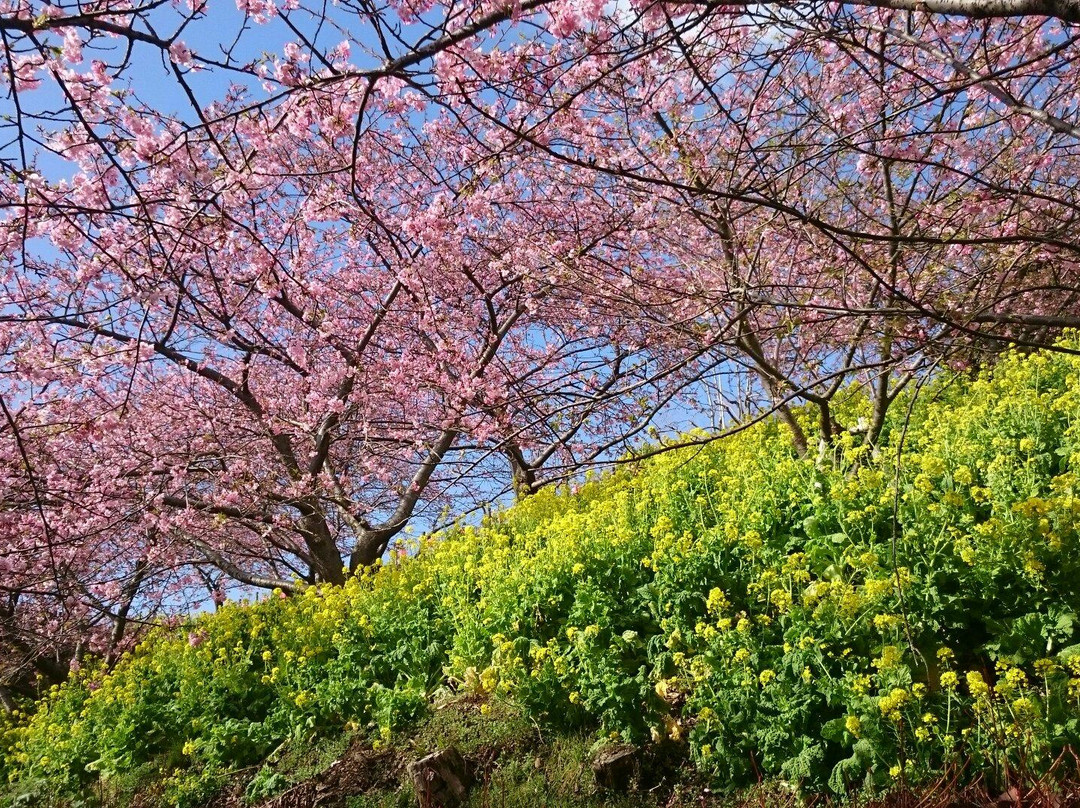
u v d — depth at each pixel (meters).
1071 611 4.02
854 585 4.79
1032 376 7.71
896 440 7.35
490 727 5.46
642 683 4.79
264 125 5.11
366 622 7.09
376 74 3.45
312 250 9.25
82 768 8.29
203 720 7.38
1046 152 5.35
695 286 6.22
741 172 6.07
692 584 5.26
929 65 5.89
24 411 7.74
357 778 5.52
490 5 3.24
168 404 10.21
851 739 3.90
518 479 10.06
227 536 11.70
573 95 3.51
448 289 9.86
